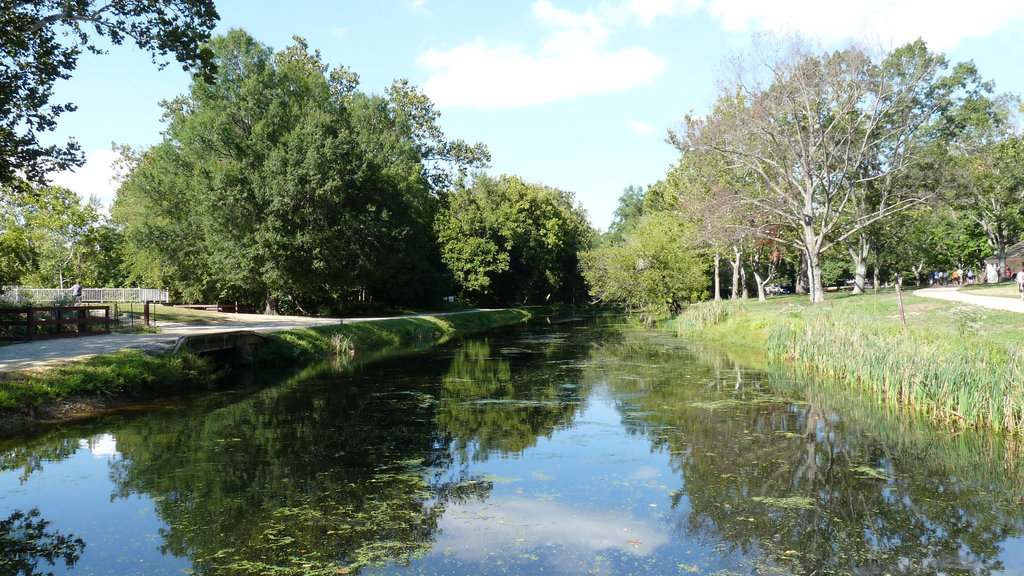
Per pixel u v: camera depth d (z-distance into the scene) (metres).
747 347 24.02
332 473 8.90
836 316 21.86
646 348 25.19
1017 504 7.45
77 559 6.06
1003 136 40.91
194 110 39.97
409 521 7.09
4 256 36.34
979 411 11.03
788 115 31.41
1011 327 15.38
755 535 6.65
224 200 31.88
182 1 13.97
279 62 44.59
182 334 19.55
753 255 40.97
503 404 13.95
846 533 6.66
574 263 76.94
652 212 53.50
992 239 48.47
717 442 10.41
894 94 30.55
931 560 6.03
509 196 67.94
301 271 33.91
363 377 18.25
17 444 10.33
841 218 35.12
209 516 7.21
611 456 9.71
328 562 6.01
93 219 51.34
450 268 56.78
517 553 6.21
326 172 32.09
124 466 9.16
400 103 50.44
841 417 12.04
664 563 5.98
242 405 13.86
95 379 13.04
